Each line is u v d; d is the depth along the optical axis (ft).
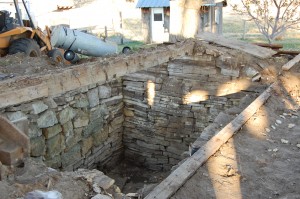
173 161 26.05
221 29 56.90
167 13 52.80
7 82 13.79
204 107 24.07
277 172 11.99
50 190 9.03
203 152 12.67
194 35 25.27
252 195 10.67
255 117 16.38
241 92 22.52
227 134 14.21
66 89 14.88
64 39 23.82
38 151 18.13
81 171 10.69
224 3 55.26
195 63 23.68
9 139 10.22
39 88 13.73
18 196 8.59
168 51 21.02
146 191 10.94
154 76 25.29
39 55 23.90
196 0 24.86
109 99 24.98
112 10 80.33
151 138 26.58
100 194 9.20
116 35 59.26
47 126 18.65
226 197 10.48
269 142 14.19
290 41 48.70
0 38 22.66
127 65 17.92
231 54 22.68
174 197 10.23
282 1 41.45
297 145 13.94
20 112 16.38
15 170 9.82
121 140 27.66
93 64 16.34
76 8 84.17
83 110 22.20
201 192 10.61
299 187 11.11
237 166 12.19
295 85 20.70
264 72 22.38
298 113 17.31
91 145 23.61
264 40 48.91
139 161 27.53
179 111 24.95
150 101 25.84
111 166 26.89
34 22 29.07
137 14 80.33
